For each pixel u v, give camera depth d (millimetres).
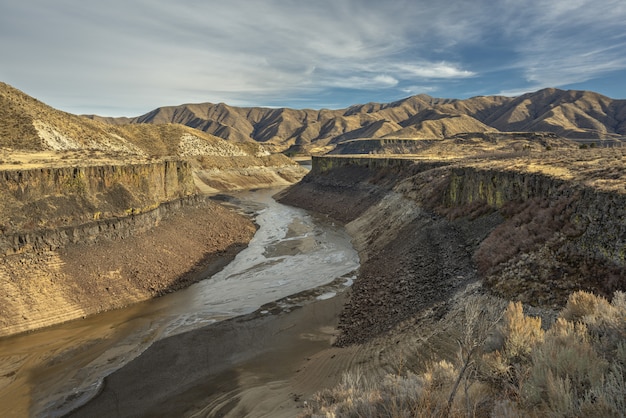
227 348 20500
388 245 36969
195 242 40406
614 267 12906
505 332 7094
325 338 21203
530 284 14883
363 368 14859
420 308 18922
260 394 15117
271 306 26562
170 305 27156
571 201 17703
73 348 20797
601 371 5105
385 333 18141
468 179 32781
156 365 18828
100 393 16578
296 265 36531
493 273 17547
